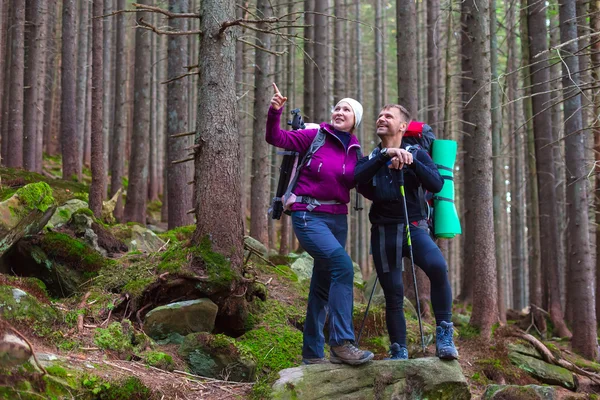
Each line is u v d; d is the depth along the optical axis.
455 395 3.86
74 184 9.98
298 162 4.04
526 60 10.85
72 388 3.19
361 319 6.18
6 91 11.84
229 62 5.18
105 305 4.62
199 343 4.32
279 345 5.02
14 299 3.77
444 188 4.02
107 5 12.23
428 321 7.58
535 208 11.16
